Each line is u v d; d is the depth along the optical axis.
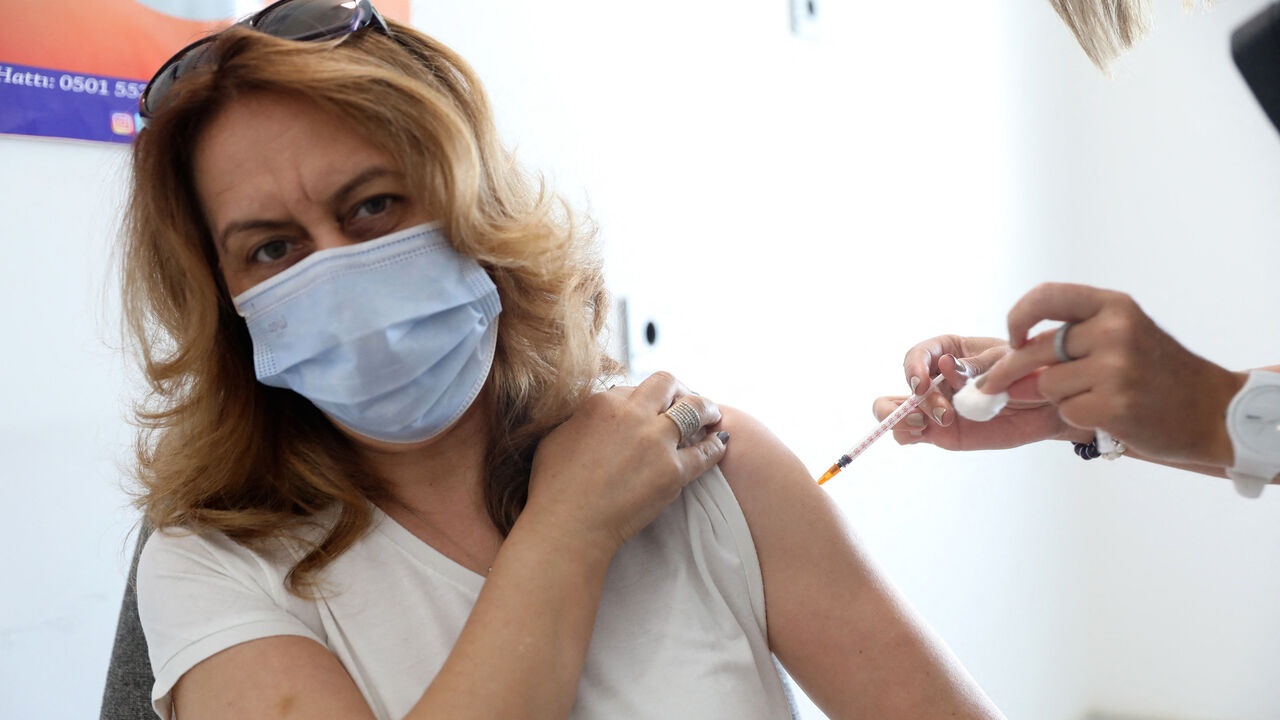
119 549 1.33
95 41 1.28
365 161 0.88
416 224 0.92
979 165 2.97
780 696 1.01
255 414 0.98
